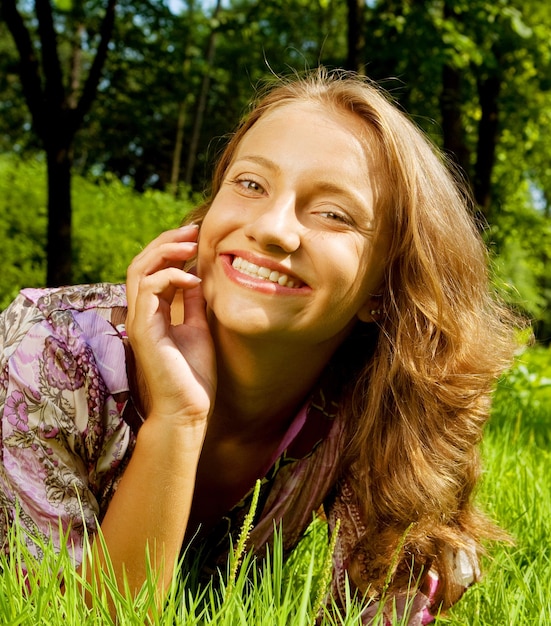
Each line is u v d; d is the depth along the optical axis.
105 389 1.68
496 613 1.85
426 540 1.93
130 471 1.59
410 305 1.83
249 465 1.95
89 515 1.65
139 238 13.53
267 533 2.02
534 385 5.97
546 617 1.76
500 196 17.56
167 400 1.59
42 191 13.45
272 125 1.67
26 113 13.97
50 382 1.63
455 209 1.87
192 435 1.60
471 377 1.91
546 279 35.06
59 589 1.45
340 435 2.01
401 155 1.71
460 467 1.98
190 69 11.73
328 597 2.00
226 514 2.00
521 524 2.47
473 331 1.92
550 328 30.78
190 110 28.34
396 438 1.93
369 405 1.94
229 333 1.69
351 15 8.59
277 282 1.60
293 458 1.96
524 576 1.96
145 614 1.36
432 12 10.65
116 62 10.74
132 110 11.52
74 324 1.70
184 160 29.80
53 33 8.07
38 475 1.63
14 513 1.64
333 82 1.77
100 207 14.15
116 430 1.70
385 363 1.91
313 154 1.62
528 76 12.91
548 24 11.80
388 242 1.75
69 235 8.35
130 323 1.67
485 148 12.55
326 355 1.84
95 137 17.23
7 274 11.81
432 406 1.90
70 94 11.77
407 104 12.38
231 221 1.63
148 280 1.64
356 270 1.66
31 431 1.63
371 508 1.97
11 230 12.59
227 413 1.84
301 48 15.88
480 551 2.04
